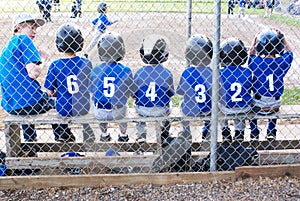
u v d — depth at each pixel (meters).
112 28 8.81
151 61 4.28
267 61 4.39
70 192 3.98
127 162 4.27
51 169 4.29
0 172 4.27
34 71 4.34
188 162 4.45
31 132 4.73
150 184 4.08
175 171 4.43
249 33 9.73
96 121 4.35
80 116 4.41
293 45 9.98
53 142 4.79
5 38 10.99
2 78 4.42
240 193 3.90
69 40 4.29
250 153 4.35
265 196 3.84
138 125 4.64
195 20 9.83
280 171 4.13
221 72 4.34
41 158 4.26
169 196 3.89
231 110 4.39
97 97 4.32
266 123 5.63
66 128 4.74
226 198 3.82
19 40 4.34
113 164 4.27
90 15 9.77
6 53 4.39
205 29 9.30
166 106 4.41
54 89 4.42
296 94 6.97
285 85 7.49
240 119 4.39
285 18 9.57
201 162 4.45
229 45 4.29
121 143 4.67
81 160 4.26
